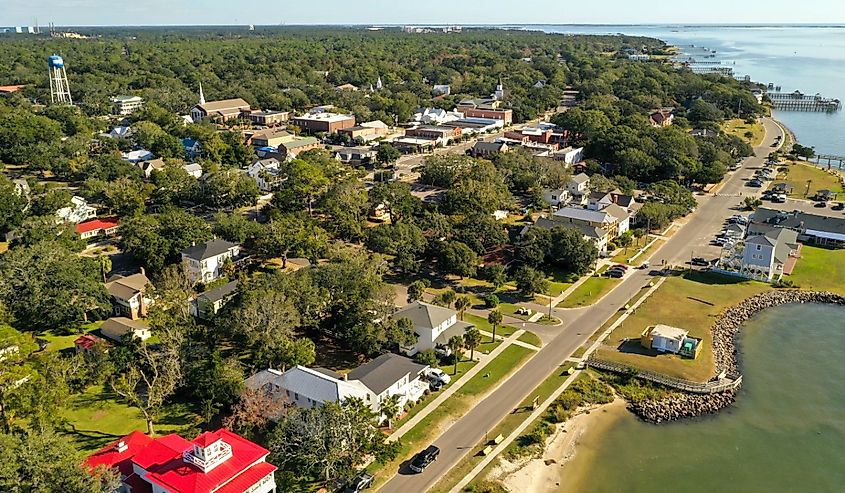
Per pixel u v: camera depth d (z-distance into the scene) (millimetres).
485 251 143750
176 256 135500
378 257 132000
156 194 176250
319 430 73500
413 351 103938
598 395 93625
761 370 102625
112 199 164750
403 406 89188
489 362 102562
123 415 87562
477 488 74625
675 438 85938
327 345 107000
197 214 175000
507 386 95812
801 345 110750
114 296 116438
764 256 134500
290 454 73250
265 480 69625
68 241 137125
